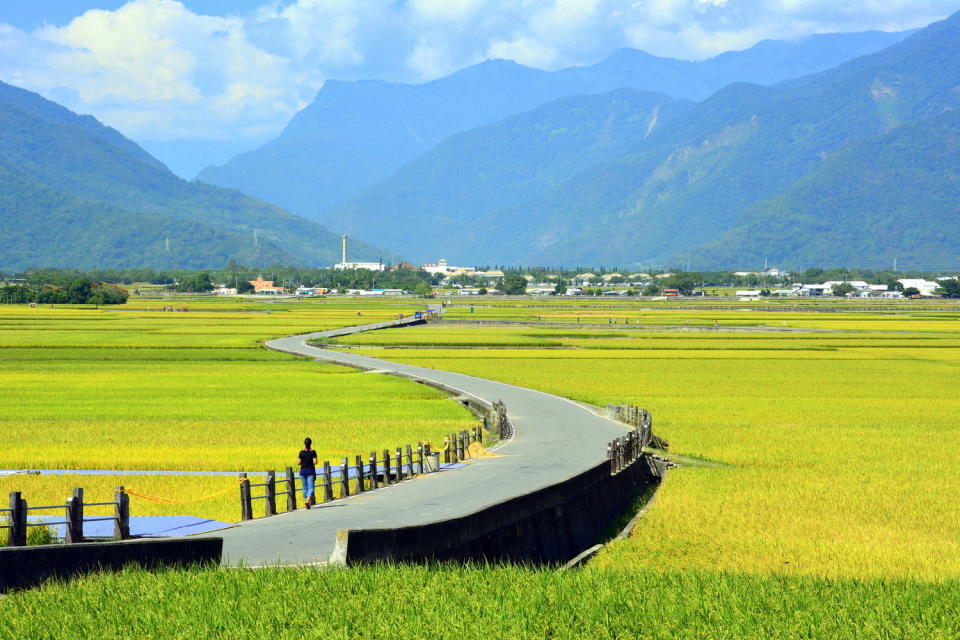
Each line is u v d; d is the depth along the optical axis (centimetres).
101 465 4947
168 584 2209
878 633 2050
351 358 12325
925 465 5450
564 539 3684
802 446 6156
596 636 1995
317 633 1909
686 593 2328
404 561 2544
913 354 13900
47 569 2255
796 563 3347
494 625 1995
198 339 15312
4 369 10956
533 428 6256
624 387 9700
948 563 3331
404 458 4919
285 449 5528
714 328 19850
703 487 4797
